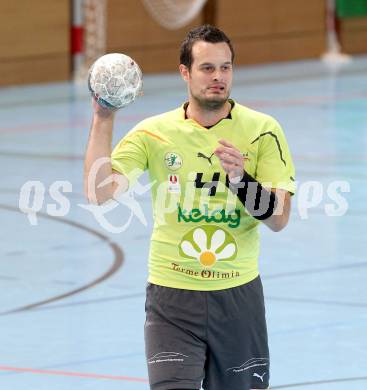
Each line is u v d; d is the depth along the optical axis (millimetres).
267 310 15195
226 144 8977
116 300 15781
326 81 45000
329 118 34688
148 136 9547
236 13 49969
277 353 13391
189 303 9453
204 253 9445
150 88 42469
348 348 13594
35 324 14656
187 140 9477
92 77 9070
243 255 9523
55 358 13258
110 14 45594
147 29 47031
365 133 31734
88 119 34688
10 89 42062
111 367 12914
